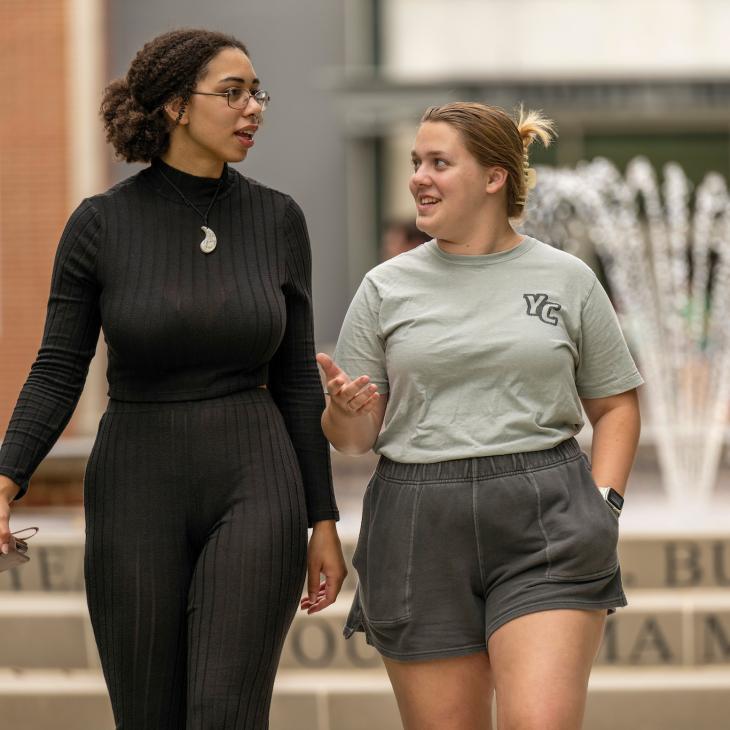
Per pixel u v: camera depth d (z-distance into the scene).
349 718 15.85
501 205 9.91
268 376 10.39
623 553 18.06
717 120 38.16
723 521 19.92
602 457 10.01
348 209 39.56
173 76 9.66
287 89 39.53
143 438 9.59
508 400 9.51
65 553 18.50
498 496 9.38
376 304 10.00
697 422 23.81
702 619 16.81
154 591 9.52
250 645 9.38
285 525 9.60
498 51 39.75
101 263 9.60
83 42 29.03
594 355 9.92
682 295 29.67
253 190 10.16
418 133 9.90
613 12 39.78
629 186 38.28
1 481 9.46
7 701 16.28
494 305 9.66
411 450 9.65
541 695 8.82
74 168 28.97
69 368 9.73
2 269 29.00
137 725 9.70
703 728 15.87
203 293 9.56
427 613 9.49
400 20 39.56
